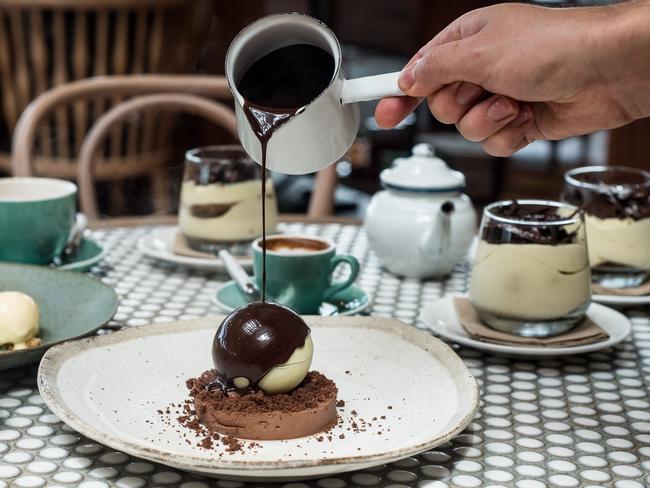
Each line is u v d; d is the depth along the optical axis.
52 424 0.58
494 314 0.72
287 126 0.60
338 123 0.61
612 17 0.62
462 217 0.90
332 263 0.80
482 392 0.65
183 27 1.95
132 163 1.88
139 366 0.63
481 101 0.67
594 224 0.84
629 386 0.66
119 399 0.59
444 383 0.60
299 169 0.62
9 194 0.91
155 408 0.59
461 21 0.66
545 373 0.68
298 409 0.56
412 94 0.63
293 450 0.54
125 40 1.84
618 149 1.79
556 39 0.62
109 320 0.69
